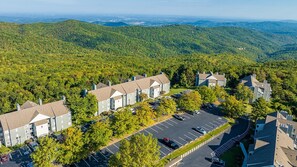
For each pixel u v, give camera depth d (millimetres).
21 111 74688
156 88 113938
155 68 156500
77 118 84938
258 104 88750
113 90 99312
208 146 71875
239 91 108812
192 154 67312
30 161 63094
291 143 66500
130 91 104125
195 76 139125
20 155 66188
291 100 108000
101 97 95000
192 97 92812
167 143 71125
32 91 111062
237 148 71625
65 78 130000
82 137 59812
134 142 50875
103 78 134750
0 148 68750
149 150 50344
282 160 55281
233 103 91125
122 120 71125
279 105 99938
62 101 84000
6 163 62000
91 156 64375
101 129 63312
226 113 93312
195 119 89750
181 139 74812
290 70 147125
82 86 123625
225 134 79500
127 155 47438
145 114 79312
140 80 111500
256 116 87562
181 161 63656
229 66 161125
